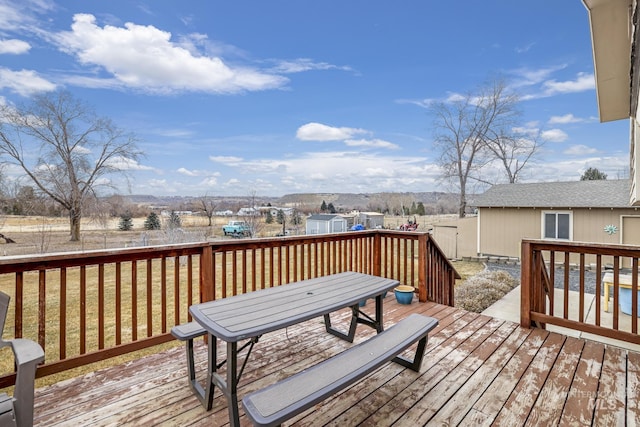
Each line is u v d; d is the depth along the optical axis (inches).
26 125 589.9
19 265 83.7
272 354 108.3
